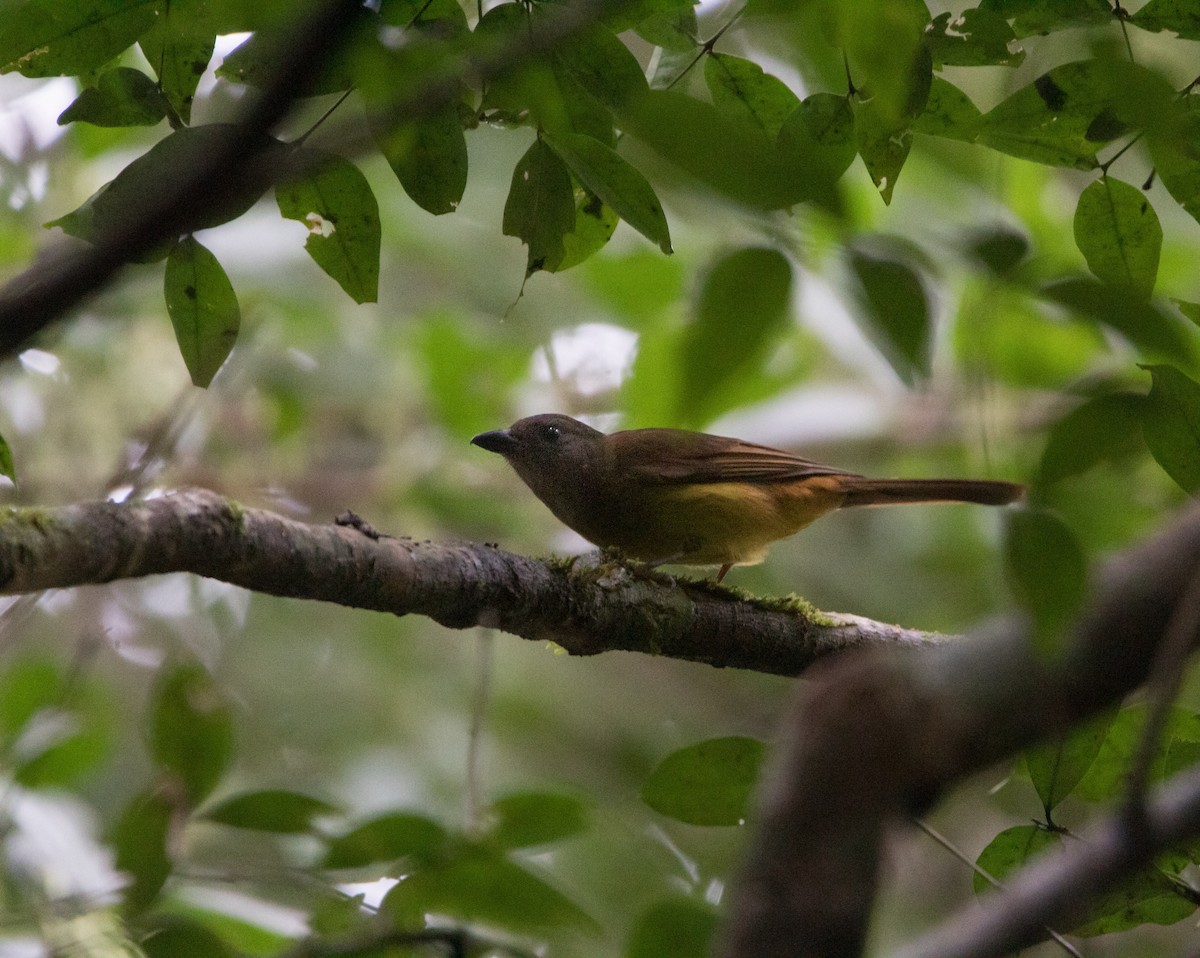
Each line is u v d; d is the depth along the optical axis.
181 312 5.65
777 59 6.39
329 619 14.80
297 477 14.65
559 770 14.26
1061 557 4.23
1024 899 4.71
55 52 5.45
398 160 5.63
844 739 4.65
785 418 15.00
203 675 6.31
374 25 4.15
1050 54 6.40
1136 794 4.61
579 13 4.61
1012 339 10.66
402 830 6.09
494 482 15.12
